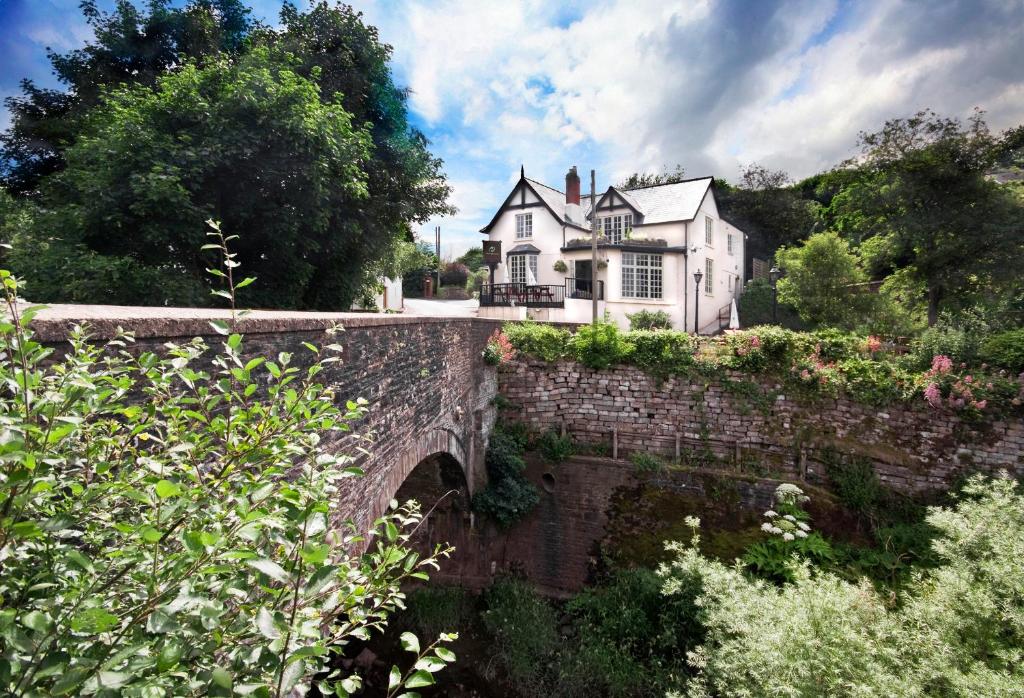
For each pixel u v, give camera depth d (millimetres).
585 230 21562
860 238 18500
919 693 3676
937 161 13781
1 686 1031
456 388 8773
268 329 3254
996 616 4250
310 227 9609
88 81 9844
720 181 31312
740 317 23266
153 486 1397
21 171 10039
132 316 2320
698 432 10914
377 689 8398
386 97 11852
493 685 8227
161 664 1138
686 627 8156
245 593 1386
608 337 11508
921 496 9406
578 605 9398
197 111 7816
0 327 1219
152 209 7566
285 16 11195
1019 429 9000
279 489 1447
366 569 1898
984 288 14031
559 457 10906
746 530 9578
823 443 10055
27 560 1273
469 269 39000
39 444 1245
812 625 4348
